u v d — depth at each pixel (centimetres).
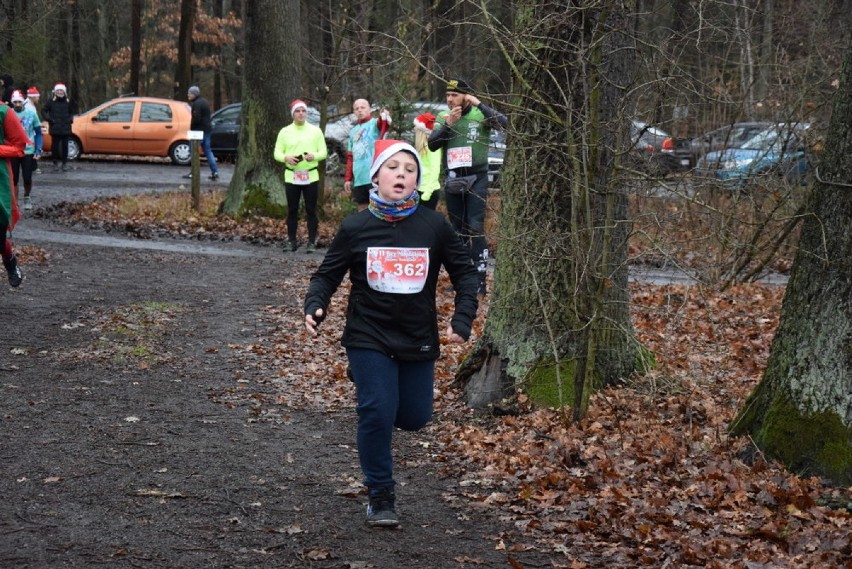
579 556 566
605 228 749
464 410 868
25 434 753
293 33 2177
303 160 1786
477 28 854
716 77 1264
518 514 632
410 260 578
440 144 1288
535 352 864
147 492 641
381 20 2044
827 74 1390
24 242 1778
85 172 3209
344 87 2217
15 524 573
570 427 791
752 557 556
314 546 563
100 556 534
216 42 5659
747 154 1452
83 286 1379
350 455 752
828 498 649
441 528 606
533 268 852
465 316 590
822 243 681
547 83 815
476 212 1288
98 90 5750
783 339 714
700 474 691
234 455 735
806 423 686
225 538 570
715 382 968
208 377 966
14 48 3319
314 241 1822
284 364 1032
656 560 559
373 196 586
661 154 925
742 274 1625
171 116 3694
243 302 1333
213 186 2878
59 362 980
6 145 1138
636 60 793
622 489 662
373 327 580
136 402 864
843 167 672
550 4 778
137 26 5091
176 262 1650
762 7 1422
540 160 832
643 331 1204
